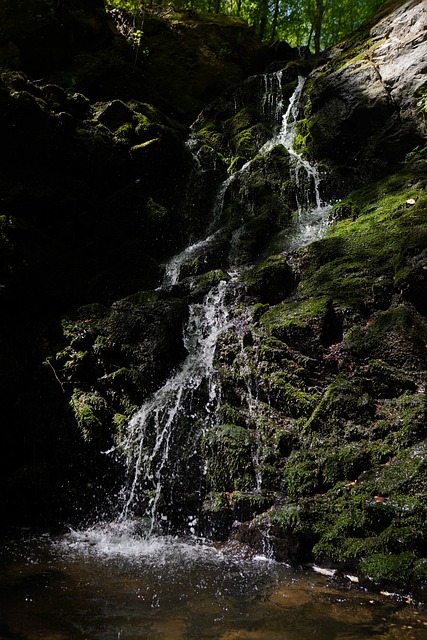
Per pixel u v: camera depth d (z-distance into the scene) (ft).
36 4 32.14
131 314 20.47
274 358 17.79
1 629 9.51
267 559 13.41
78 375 18.53
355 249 21.02
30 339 19.88
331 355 17.42
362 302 18.60
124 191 26.86
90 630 9.62
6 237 21.36
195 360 19.54
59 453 17.43
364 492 13.51
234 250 25.38
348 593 11.40
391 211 22.39
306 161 29.45
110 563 13.12
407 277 17.87
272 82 36.86
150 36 39.78
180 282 23.50
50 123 25.31
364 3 52.26
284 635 9.56
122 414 17.81
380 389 16.15
